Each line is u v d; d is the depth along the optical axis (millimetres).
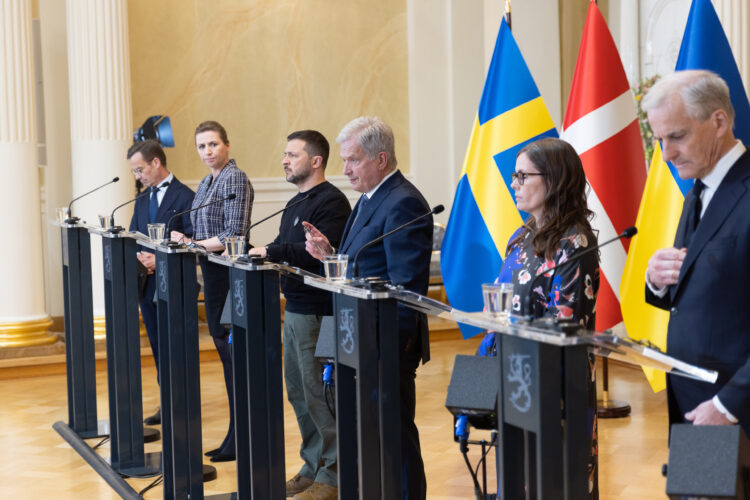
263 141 9000
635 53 8391
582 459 1828
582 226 2561
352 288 2449
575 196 2605
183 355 3631
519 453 1976
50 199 8289
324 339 2826
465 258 4336
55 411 5875
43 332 7176
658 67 8125
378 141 3244
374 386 2457
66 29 8195
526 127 4266
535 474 1888
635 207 4324
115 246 4316
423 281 3127
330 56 9148
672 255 2291
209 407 5891
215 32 8820
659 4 8078
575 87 4371
